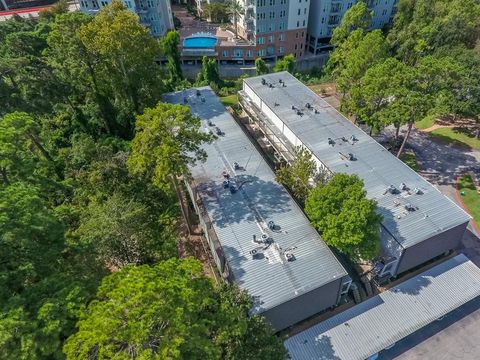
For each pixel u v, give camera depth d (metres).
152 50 50.84
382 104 48.62
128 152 46.38
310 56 91.44
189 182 41.66
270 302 27.83
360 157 43.75
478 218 42.34
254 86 61.56
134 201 37.88
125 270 21.75
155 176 33.47
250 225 34.94
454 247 37.31
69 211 34.38
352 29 73.56
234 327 22.27
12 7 115.00
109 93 57.56
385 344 29.22
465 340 31.58
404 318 30.97
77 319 21.19
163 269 21.62
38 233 23.80
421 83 45.81
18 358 18.73
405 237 33.00
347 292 34.12
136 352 17.86
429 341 31.59
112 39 45.22
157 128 31.38
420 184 39.19
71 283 22.72
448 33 65.62
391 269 35.09
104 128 56.22
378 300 32.44
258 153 45.53
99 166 39.12
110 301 18.70
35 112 44.69
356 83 55.94
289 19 82.38
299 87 60.91
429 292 32.88
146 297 18.12
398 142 56.00
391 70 45.59
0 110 39.50
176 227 41.12
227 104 70.06
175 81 77.12
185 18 108.19
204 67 74.94
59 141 51.88
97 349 18.56
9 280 22.39
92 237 29.91
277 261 31.11
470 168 50.19
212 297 23.62
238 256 31.70
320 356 28.56
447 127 59.34
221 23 101.38
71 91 52.84
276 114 53.12
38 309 20.78
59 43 50.50
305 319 32.53
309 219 35.47
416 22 74.31
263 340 23.69
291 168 41.25
